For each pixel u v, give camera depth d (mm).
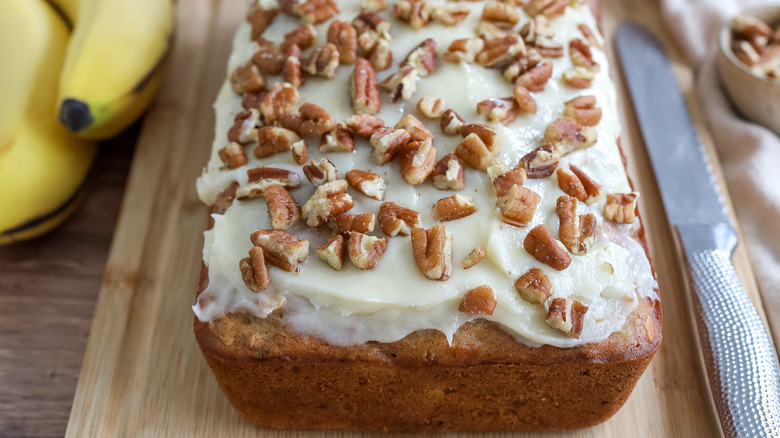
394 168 290
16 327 320
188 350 308
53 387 310
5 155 314
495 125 295
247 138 299
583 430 297
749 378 285
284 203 280
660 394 302
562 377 277
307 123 295
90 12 332
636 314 278
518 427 295
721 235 319
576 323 269
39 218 323
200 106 359
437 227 273
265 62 314
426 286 269
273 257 272
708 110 360
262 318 274
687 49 375
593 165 295
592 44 326
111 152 358
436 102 300
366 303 268
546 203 283
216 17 383
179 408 298
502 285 271
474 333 273
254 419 294
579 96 307
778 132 356
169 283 321
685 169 337
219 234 281
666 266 326
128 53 325
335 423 294
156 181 341
